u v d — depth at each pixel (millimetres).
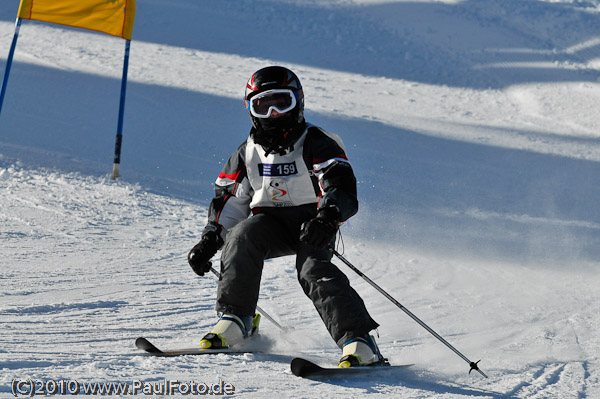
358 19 84125
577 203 33375
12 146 33094
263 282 17359
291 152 11266
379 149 41219
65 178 28203
